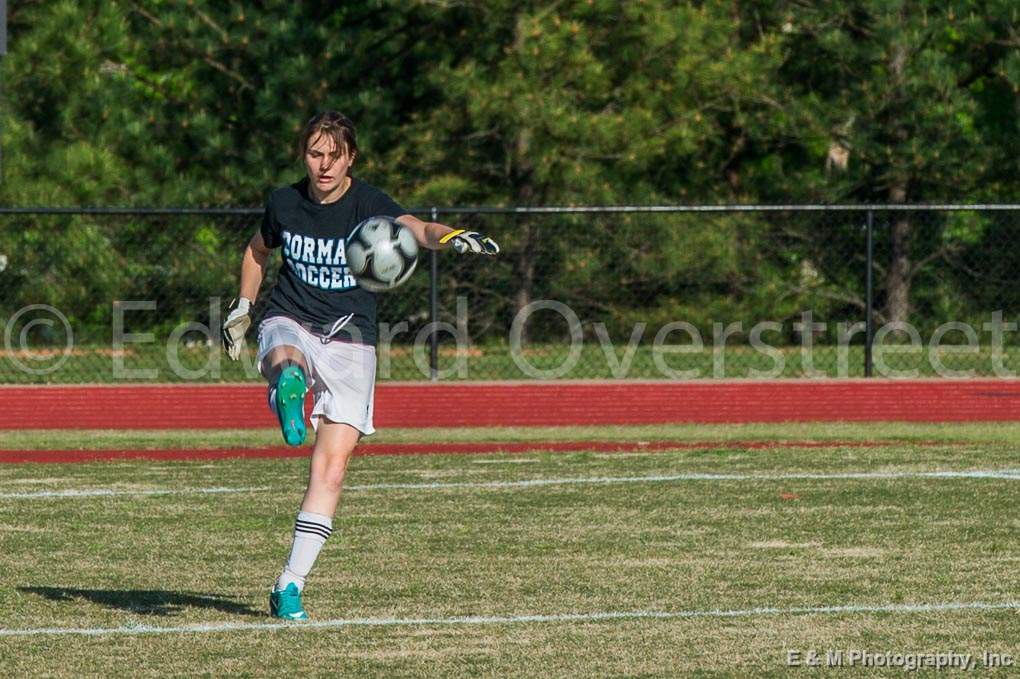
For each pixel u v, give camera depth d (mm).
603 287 88812
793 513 34531
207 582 27562
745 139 101250
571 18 90625
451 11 93000
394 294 85312
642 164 91750
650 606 25375
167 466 43406
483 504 36094
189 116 93250
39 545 31078
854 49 95062
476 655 22203
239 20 92062
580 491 38031
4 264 85688
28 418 57812
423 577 27797
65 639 23172
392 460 44500
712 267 88938
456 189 88375
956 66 98938
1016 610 24938
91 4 92250
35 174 88125
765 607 25250
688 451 46406
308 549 24438
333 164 23672
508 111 86875
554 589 26734
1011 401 62344
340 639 23156
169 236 88688
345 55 92125
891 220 92625
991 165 93750
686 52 92375
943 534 31859
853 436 50438
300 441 23109
